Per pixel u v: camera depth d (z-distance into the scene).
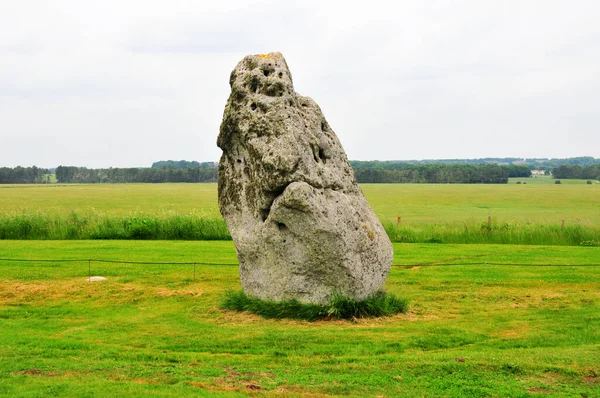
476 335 12.94
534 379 10.07
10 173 191.12
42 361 10.71
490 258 24.27
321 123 15.48
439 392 9.49
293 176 13.66
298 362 10.99
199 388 9.47
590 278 19.67
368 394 9.40
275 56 15.08
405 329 13.30
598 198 89.62
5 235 30.84
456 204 76.75
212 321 14.09
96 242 28.89
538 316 14.69
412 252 26.00
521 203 78.88
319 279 14.15
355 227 14.36
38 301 16.20
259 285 14.82
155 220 31.53
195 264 20.80
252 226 14.79
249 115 14.42
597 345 12.03
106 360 10.98
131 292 17.27
